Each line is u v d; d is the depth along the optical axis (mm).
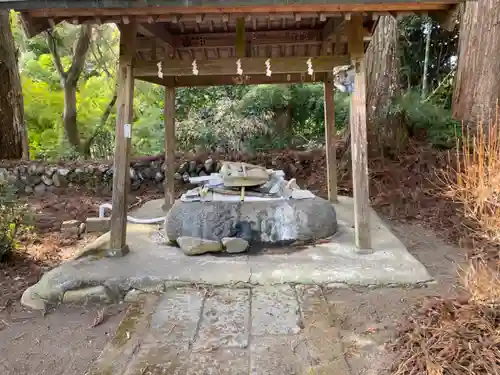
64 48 10805
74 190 7387
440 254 4391
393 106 7547
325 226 4461
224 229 4312
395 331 2842
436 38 9750
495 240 3301
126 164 4031
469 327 2646
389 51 7535
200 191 4578
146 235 4719
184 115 9609
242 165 4801
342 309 3168
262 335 2844
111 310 3316
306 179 7551
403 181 6809
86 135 11219
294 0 3131
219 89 9578
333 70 3990
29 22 3469
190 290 3449
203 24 5105
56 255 4590
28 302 3418
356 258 3889
